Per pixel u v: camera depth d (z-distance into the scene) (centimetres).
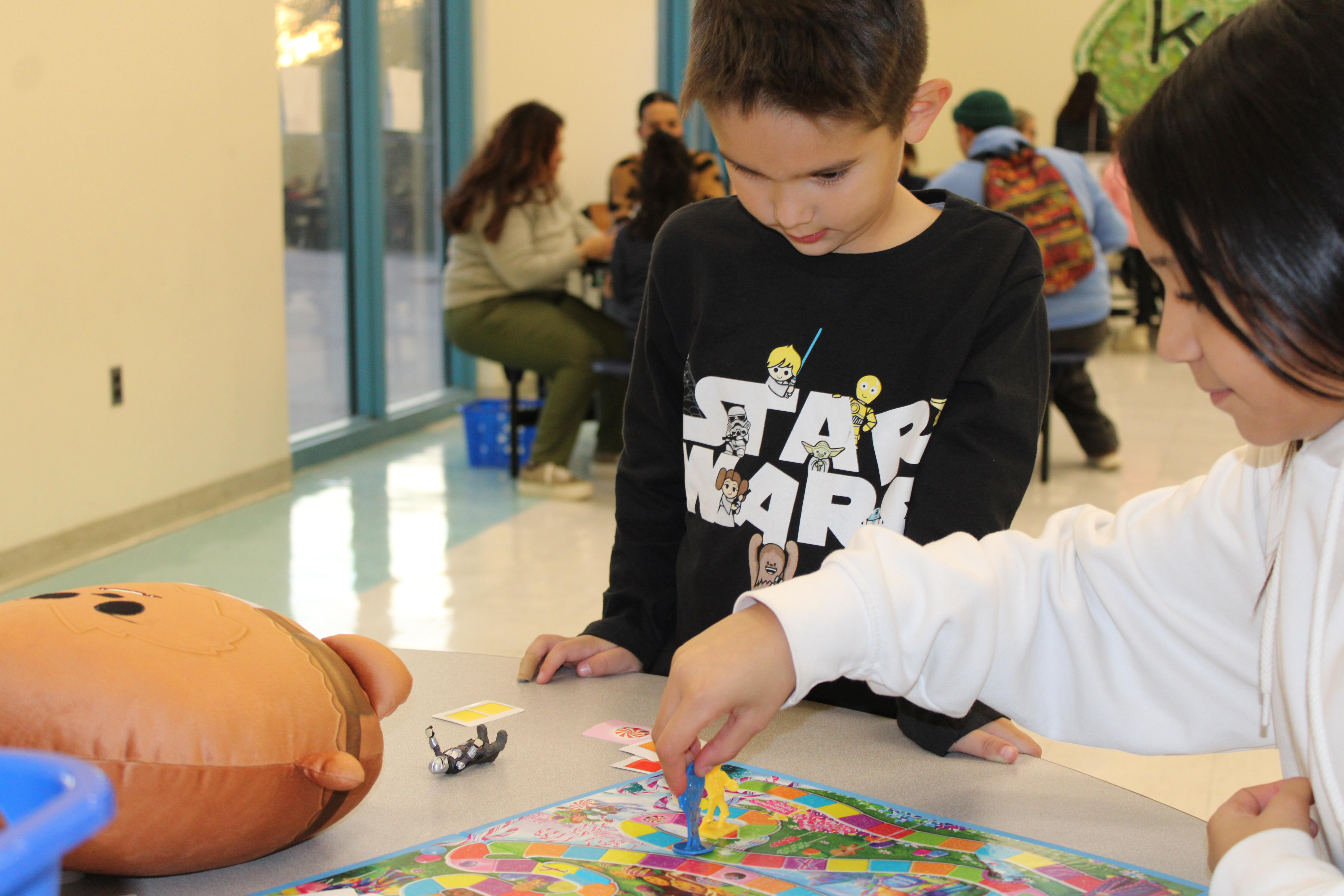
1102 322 395
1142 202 48
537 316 379
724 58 77
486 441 417
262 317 363
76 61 280
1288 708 58
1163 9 834
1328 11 44
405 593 275
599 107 584
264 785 61
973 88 880
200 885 63
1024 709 73
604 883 62
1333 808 52
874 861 65
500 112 538
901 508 97
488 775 76
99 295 292
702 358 107
